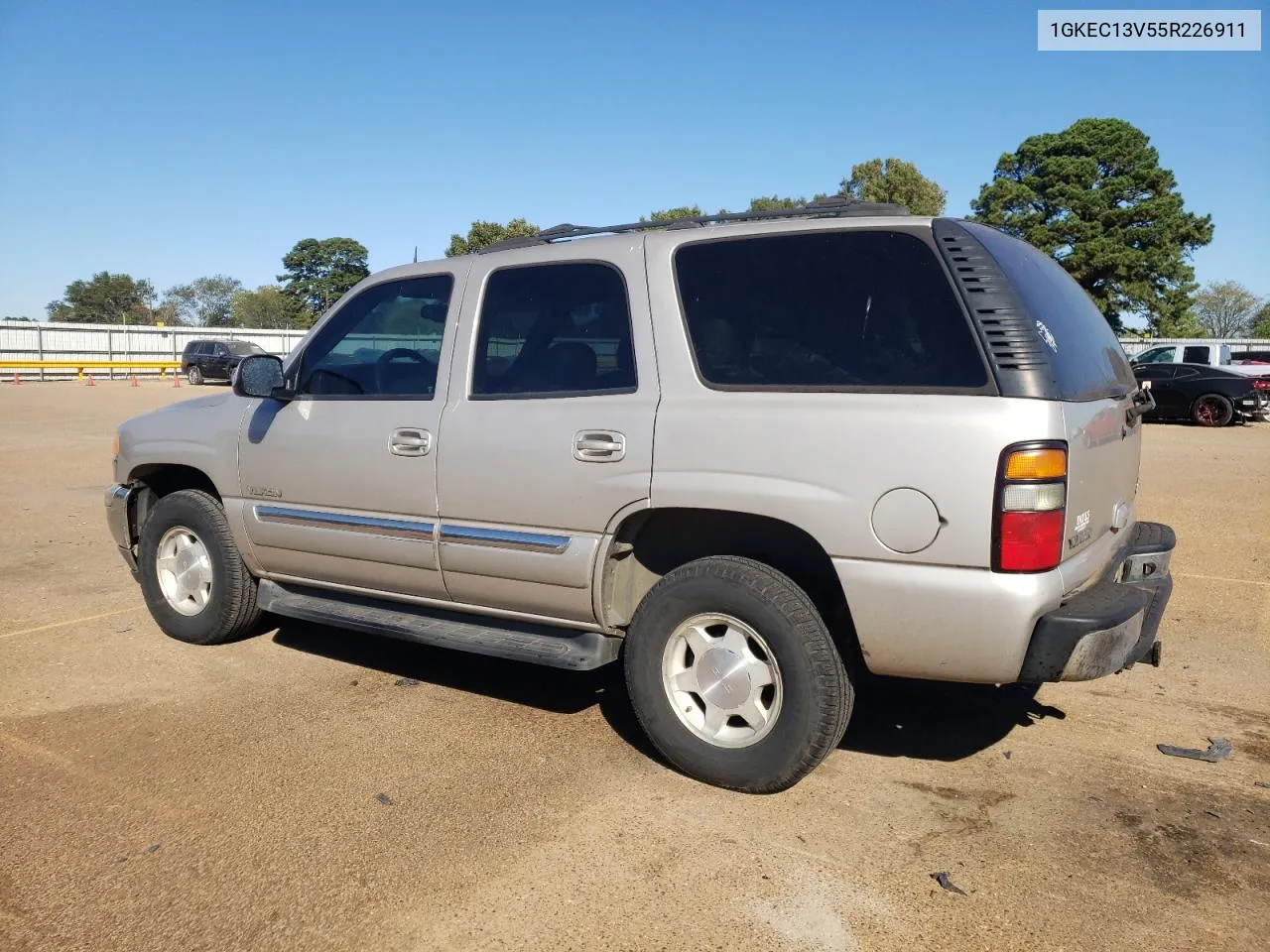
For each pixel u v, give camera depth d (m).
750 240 3.66
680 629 3.67
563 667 3.93
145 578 5.52
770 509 3.40
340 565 4.62
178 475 5.62
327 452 4.55
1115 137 38.88
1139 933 2.78
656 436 3.63
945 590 3.16
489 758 3.95
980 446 3.10
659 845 3.26
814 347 3.46
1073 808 3.52
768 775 3.51
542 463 3.88
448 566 4.20
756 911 2.89
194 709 4.48
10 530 8.66
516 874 3.09
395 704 4.55
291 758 3.95
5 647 5.38
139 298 86.31
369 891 3.01
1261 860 3.18
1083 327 3.84
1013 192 39.50
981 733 4.21
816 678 3.41
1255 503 9.84
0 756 3.97
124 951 2.72
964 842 3.28
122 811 3.50
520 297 4.15
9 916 2.88
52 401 25.80
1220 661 5.12
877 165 44.31
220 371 35.66
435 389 4.29
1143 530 4.30
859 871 3.10
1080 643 3.08
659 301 3.76
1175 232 38.81
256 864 3.15
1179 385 20.38
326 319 4.80
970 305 3.22
